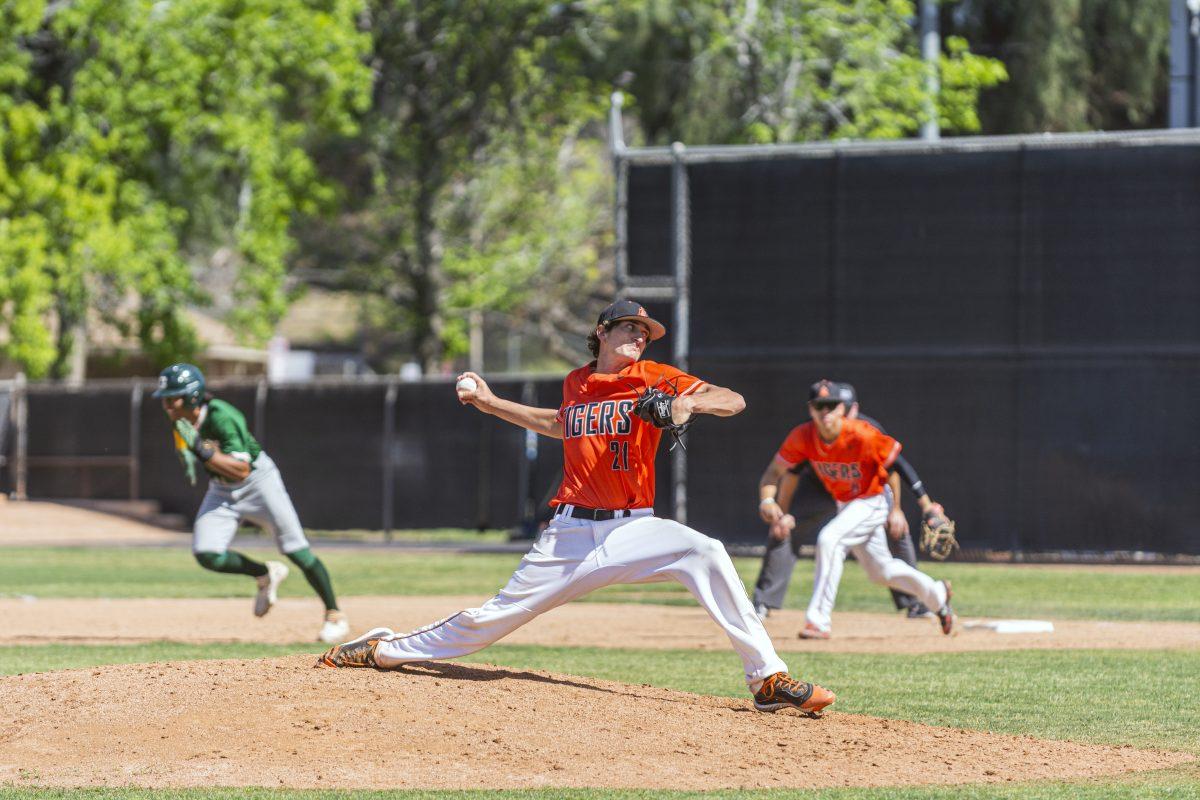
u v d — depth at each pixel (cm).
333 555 7612
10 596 5209
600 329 2261
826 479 3831
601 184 16912
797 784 1958
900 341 6894
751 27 11394
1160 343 6656
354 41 12000
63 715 2181
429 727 2144
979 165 6838
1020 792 1930
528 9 14362
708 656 3509
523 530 8456
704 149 7069
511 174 15700
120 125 10838
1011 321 6800
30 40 11275
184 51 10900
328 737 2089
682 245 7081
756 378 7012
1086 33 11825
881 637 3897
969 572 6309
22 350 10312
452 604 4934
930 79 10712
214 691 2281
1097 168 6731
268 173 11694
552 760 2030
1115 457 6681
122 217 11119
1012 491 6769
